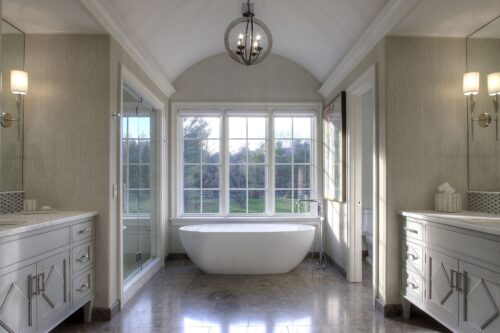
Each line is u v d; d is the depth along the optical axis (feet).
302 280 13.14
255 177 16.93
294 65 16.81
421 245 8.48
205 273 14.07
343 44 12.42
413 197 9.63
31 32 9.36
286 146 16.98
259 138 16.96
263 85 16.74
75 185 9.37
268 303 10.73
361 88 11.88
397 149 9.63
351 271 12.93
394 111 9.64
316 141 16.78
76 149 9.39
